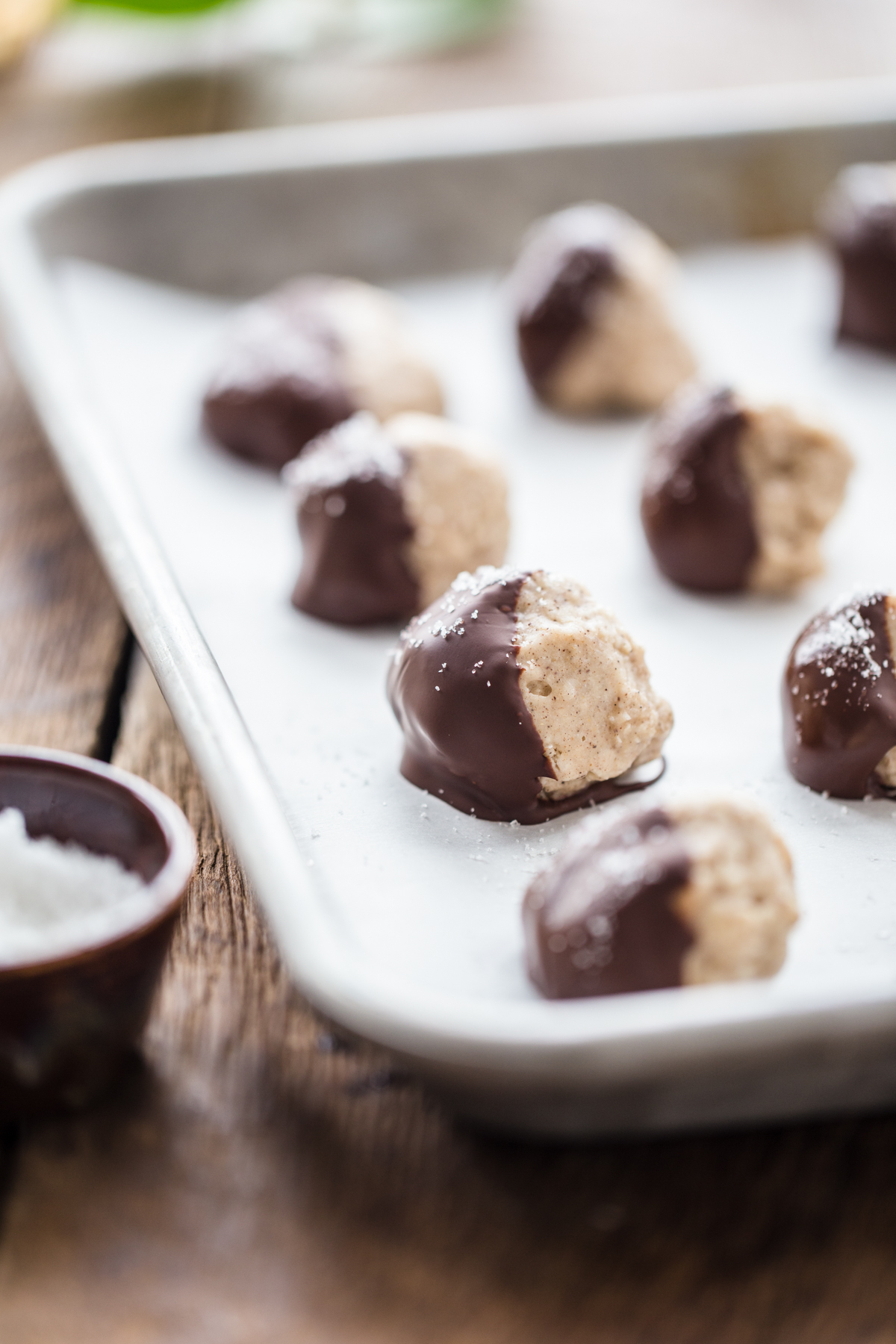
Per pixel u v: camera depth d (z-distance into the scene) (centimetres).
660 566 57
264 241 67
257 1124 44
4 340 65
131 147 75
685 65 82
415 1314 42
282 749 51
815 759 50
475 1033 42
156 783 51
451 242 69
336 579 55
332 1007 43
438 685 49
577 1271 43
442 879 48
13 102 79
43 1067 44
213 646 54
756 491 56
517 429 63
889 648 50
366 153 68
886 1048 43
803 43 84
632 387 63
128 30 84
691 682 54
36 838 46
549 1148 44
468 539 56
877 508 59
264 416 60
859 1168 44
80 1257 43
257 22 84
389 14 85
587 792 50
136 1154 44
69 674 54
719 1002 42
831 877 48
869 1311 42
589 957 44
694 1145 44
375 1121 44
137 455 61
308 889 45
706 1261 43
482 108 78
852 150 70
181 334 65
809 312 68
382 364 61
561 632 49
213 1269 43
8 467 61
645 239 66
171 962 47
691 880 44
